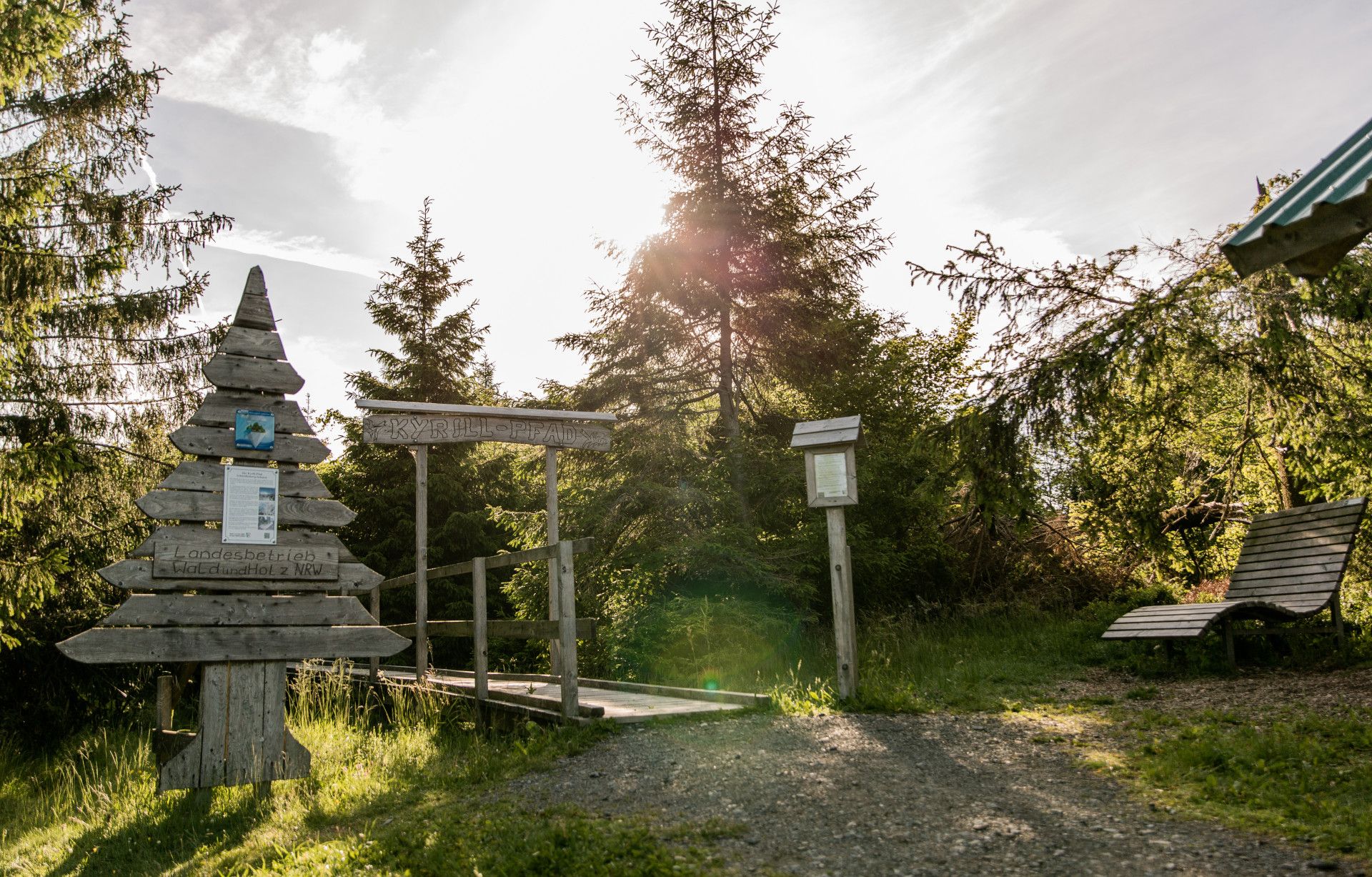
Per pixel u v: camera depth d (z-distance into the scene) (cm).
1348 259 817
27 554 1122
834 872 392
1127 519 1144
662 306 1449
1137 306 866
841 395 1469
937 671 949
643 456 1404
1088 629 1139
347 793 619
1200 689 802
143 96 1259
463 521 1848
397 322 2192
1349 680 771
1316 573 921
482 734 789
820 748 600
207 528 700
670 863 404
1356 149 375
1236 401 1040
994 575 1573
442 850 456
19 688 1211
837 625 770
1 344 984
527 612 1407
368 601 1767
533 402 1501
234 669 683
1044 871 378
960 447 968
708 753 596
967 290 952
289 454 738
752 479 1361
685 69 1449
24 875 563
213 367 724
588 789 541
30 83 1199
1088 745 592
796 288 1462
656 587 1281
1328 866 360
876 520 1429
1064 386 902
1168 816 438
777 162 1453
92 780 820
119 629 654
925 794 494
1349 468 977
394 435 979
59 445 923
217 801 654
